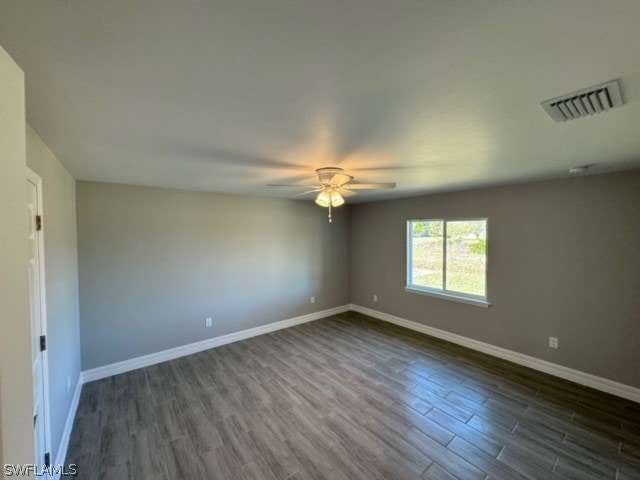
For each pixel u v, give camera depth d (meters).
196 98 1.25
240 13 0.75
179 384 3.09
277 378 3.19
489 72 1.06
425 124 1.56
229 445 2.18
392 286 5.03
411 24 0.80
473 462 1.99
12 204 0.69
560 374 3.15
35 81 1.09
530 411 2.55
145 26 0.79
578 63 1.00
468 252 4.04
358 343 4.17
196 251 3.92
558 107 1.35
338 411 2.58
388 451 2.10
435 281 4.46
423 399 2.75
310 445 2.17
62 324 2.26
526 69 1.04
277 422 2.44
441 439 2.22
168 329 3.71
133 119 1.48
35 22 0.76
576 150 2.06
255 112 1.40
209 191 4.01
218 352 3.91
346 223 5.73
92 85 1.13
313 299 5.25
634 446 2.12
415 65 1.01
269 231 4.66
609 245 2.83
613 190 2.79
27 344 0.73
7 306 0.66
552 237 3.20
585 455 2.04
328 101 1.29
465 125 1.58
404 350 3.91
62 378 2.20
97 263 3.22
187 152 2.07
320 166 2.50
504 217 3.57
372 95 1.24
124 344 3.40
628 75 1.08
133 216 3.44
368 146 1.94
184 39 0.86
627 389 2.73
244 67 1.02
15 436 0.67
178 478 1.90
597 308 2.91
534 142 1.87
